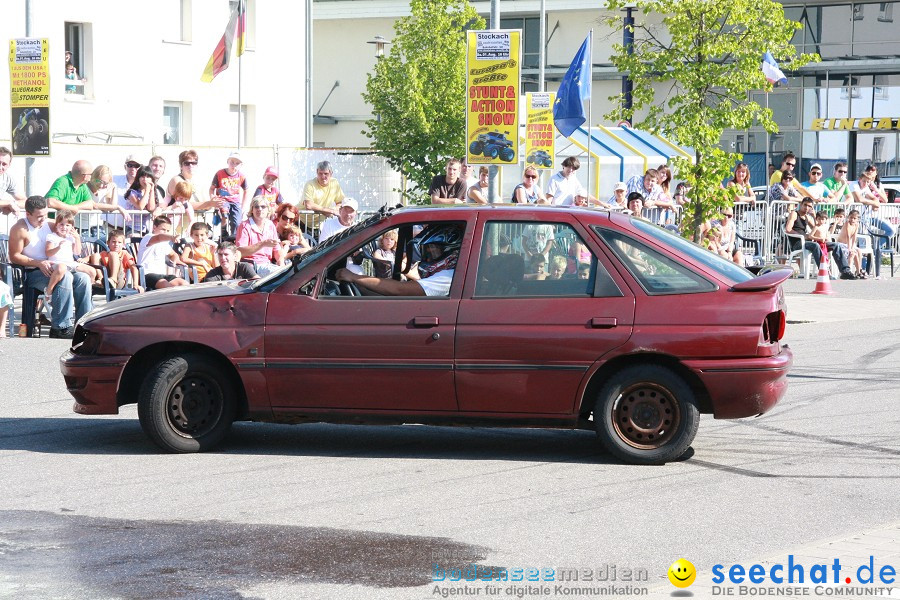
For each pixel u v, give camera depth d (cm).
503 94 1897
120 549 861
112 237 2106
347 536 898
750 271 1242
